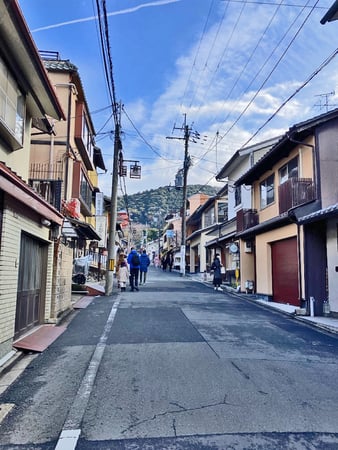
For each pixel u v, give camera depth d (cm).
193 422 364
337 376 514
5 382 485
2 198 550
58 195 988
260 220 1595
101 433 342
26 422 367
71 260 1126
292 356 615
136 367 541
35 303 807
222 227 2473
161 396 432
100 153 2470
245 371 527
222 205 2869
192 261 3750
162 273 3519
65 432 345
